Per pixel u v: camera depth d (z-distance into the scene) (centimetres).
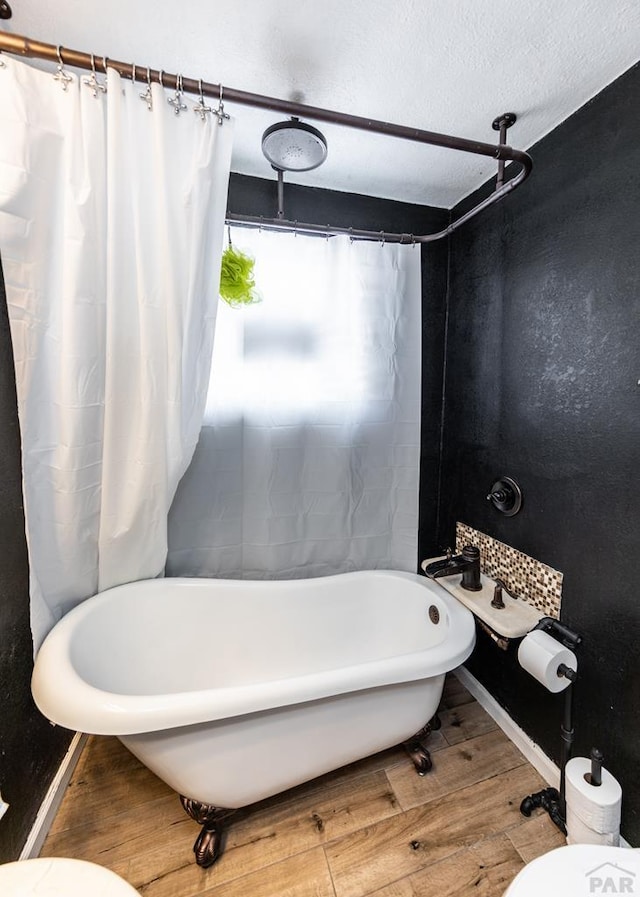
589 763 108
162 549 141
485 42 95
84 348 111
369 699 114
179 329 116
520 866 107
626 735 106
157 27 92
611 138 106
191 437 133
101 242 111
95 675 119
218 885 102
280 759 107
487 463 160
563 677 110
